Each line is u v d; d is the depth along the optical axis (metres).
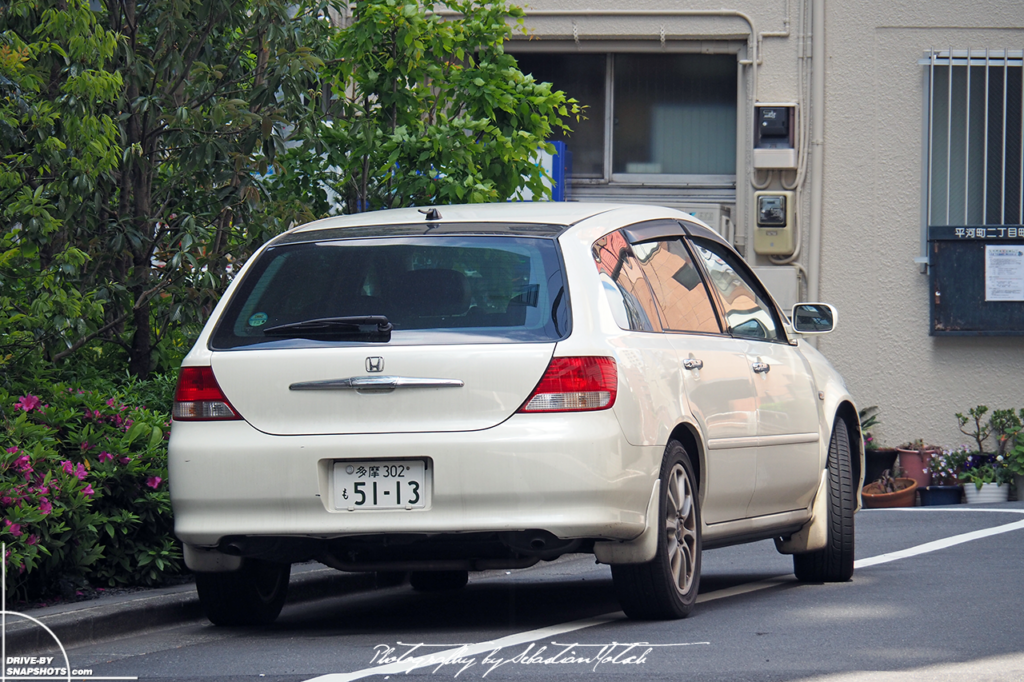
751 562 21.39
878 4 35.00
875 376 34.91
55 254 19.52
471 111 24.97
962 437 34.66
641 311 13.99
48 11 17.84
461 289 13.30
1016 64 34.84
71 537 15.42
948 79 34.94
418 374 12.70
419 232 14.02
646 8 35.47
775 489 16.30
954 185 35.12
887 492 32.62
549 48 36.31
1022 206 34.84
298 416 12.91
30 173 18.97
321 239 14.30
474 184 23.33
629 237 14.70
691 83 36.78
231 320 13.66
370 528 12.65
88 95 17.98
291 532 12.82
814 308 18.30
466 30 25.23
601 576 20.02
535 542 12.55
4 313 17.75
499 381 12.62
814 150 35.03
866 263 34.97
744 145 35.50
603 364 12.76
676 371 13.98
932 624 13.59
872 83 35.00
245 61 22.64
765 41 35.25
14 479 14.66
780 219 35.00
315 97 21.98
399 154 23.73
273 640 13.84
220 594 14.65
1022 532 23.30
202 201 21.48
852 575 18.00
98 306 18.23
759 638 12.84
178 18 20.38
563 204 15.12
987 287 34.38
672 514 13.85
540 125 25.42
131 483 16.52
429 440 12.57
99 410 17.22
